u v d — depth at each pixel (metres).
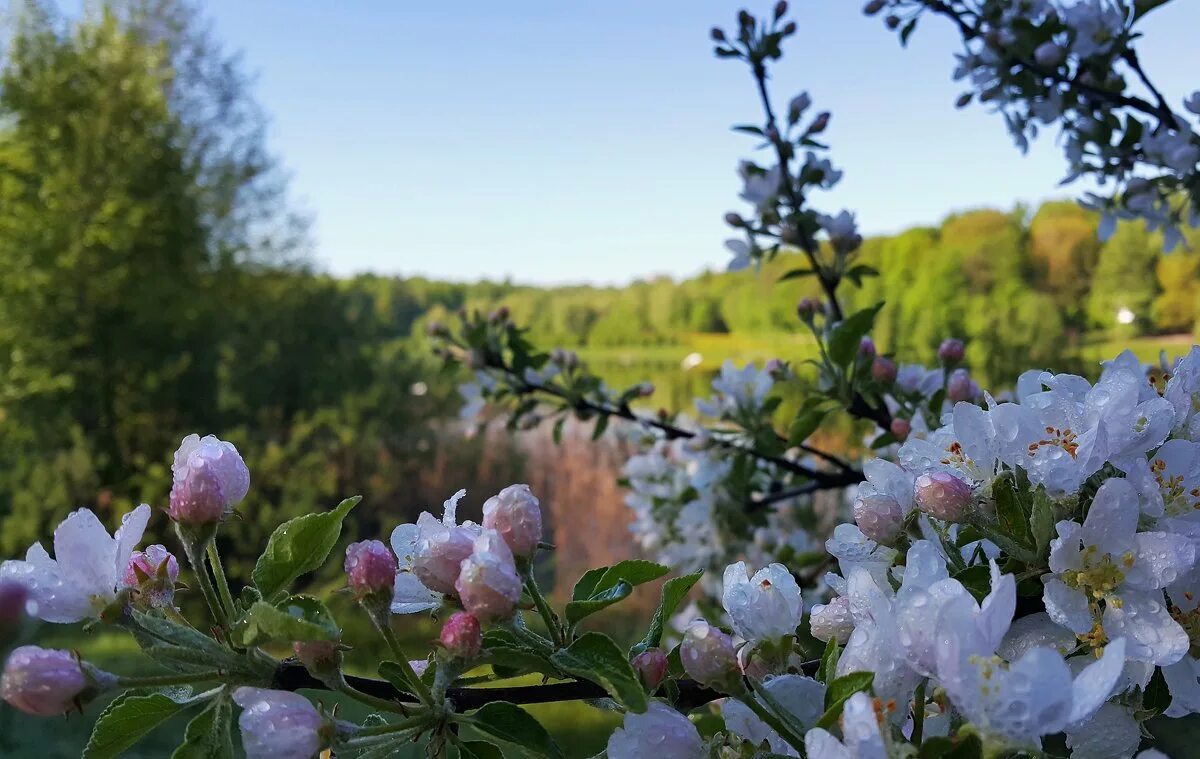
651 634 1.08
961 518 1.03
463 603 0.98
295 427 12.59
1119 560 0.98
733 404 3.40
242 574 11.12
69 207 11.59
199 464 1.02
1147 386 1.13
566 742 5.90
